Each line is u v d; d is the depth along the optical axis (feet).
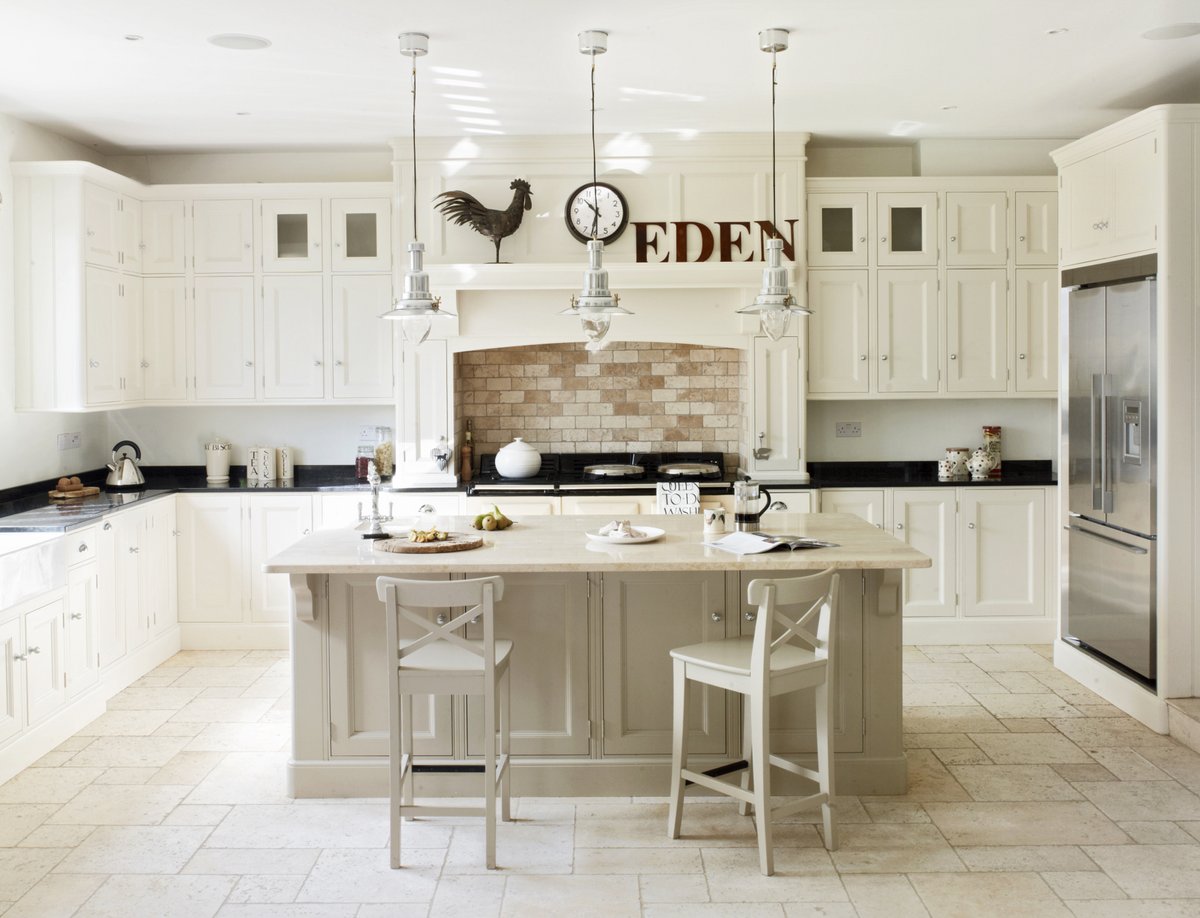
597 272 13.11
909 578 19.90
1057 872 10.89
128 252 19.62
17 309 17.81
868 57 14.90
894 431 21.47
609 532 13.46
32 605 14.23
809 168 20.95
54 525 15.29
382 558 12.31
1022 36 14.11
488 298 19.89
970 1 12.71
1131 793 12.89
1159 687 14.94
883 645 12.92
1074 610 17.58
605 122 18.49
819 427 21.45
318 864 11.22
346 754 13.03
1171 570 14.78
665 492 19.15
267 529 19.84
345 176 20.89
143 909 10.25
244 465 21.66
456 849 11.57
